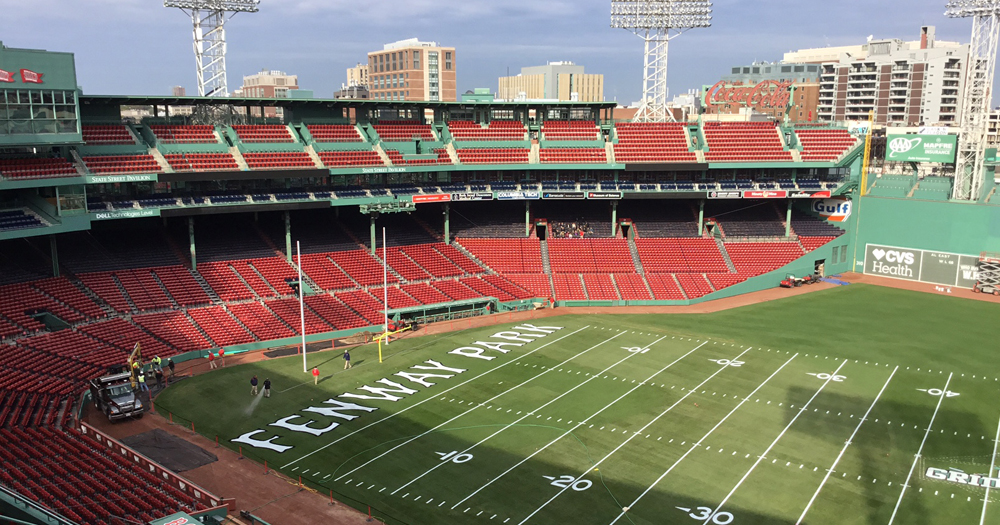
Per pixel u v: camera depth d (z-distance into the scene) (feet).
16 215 193.98
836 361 197.16
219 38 291.58
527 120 304.50
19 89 183.62
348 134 274.16
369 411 161.89
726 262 290.35
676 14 324.19
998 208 278.05
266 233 263.08
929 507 121.29
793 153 305.73
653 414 160.04
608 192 286.66
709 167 293.64
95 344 186.60
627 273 279.08
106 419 156.15
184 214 222.48
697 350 206.90
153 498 115.34
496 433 150.20
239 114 283.18
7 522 103.50
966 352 206.08
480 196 276.21
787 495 124.98
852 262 317.42
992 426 154.71
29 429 138.00
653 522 116.37
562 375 185.57
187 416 159.12
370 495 125.08
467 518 117.60
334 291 242.17
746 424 154.81
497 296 257.55
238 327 213.05
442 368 191.52
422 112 303.48
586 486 127.95
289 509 120.16
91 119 231.30
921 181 336.29
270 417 158.71
